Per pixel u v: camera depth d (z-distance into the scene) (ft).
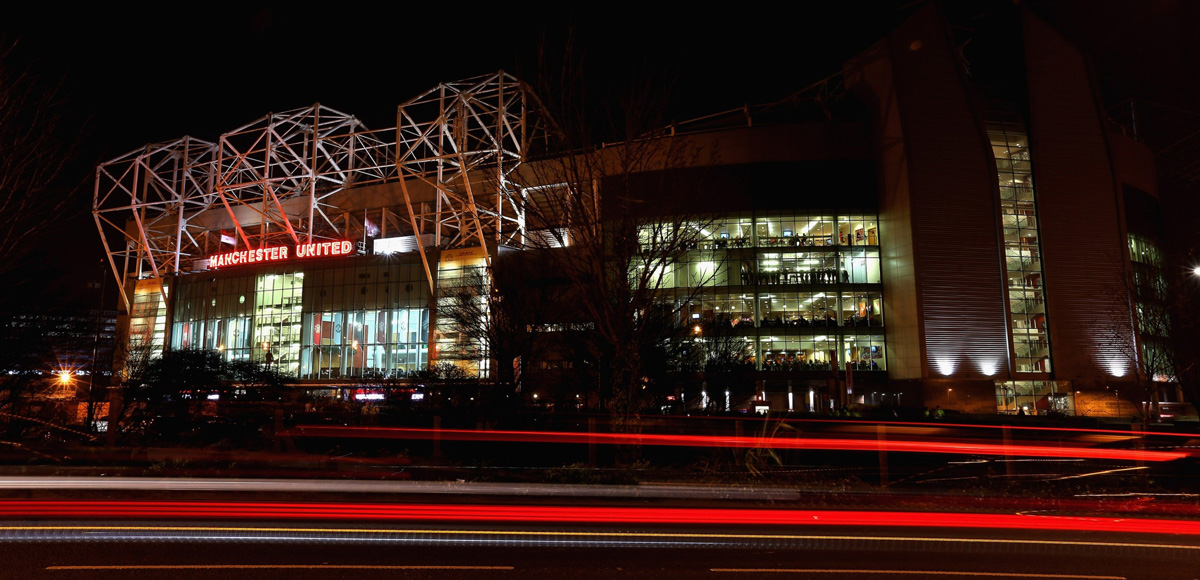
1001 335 207.31
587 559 33.30
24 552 33.83
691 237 79.41
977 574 31.58
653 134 63.10
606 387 97.66
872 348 216.95
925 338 202.18
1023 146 222.07
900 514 46.93
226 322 284.00
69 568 31.09
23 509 45.32
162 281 302.45
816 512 47.24
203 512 44.65
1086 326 211.41
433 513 44.98
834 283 219.82
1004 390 208.64
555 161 66.69
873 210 223.51
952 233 209.56
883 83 220.64
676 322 156.15
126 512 44.45
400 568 31.40
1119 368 209.67
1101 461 76.38
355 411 122.42
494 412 108.99
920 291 204.54
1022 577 31.17
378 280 257.75
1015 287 214.07
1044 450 83.30
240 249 301.84
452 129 257.14
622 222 62.03
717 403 148.97
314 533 38.50
